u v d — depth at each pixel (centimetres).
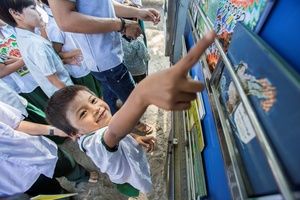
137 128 169
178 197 100
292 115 24
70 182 146
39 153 93
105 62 107
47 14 134
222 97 57
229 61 46
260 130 28
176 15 162
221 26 61
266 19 36
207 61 77
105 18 89
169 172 122
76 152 167
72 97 69
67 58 153
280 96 27
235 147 45
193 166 84
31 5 106
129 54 153
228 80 53
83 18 81
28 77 146
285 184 22
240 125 42
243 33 42
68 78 145
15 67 130
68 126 72
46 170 97
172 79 28
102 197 136
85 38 97
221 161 58
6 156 80
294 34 29
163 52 272
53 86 137
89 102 71
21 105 124
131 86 132
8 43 130
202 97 85
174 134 132
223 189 55
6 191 86
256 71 34
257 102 32
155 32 309
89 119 70
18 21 107
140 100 35
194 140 88
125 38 150
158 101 31
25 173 88
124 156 70
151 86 31
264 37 37
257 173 34
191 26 110
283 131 25
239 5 50
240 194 37
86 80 171
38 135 96
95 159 66
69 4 77
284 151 24
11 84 147
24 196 90
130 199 133
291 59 29
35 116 138
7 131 79
